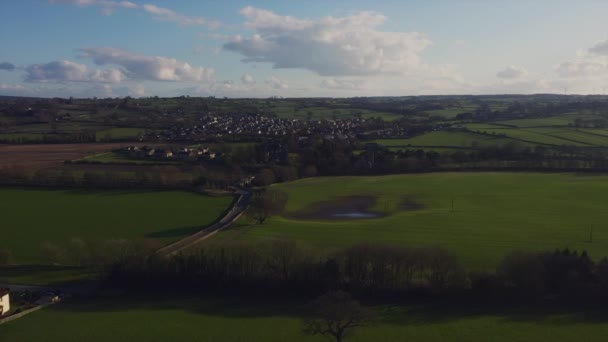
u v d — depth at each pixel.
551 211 152.75
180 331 74.50
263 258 94.19
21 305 84.06
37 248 117.44
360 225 136.88
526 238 121.56
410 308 81.94
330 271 89.56
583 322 75.56
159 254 101.62
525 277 84.81
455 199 174.62
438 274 87.94
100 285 93.62
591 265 88.81
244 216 145.75
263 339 71.88
